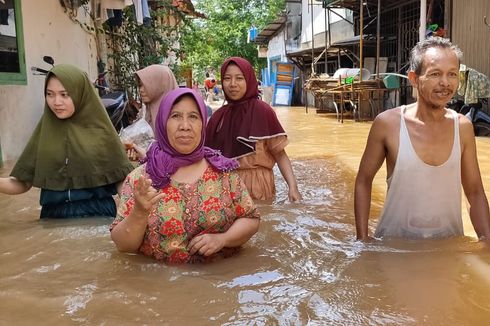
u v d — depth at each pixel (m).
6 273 2.57
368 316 2.04
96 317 2.06
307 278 2.46
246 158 4.45
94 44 10.22
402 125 3.02
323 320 2.01
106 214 3.81
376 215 3.89
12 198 4.41
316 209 3.99
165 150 2.78
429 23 11.54
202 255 2.71
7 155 6.45
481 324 1.97
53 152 3.68
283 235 3.23
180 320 2.03
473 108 9.02
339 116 15.48
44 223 3.57
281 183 5.15
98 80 9.04
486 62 9.95
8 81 6.36
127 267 2.64
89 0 9.17
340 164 6.27
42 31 7.60
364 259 2.71
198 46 35.03
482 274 2.45
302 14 23.41
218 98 29.53
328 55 19.06
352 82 12.95
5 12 6.33
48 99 3.66
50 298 2.25
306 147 8.06
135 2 11.22
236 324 1.98
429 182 3.01
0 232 3.33
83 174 3.70
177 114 2.72
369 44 15.11
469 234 3.29
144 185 2.50
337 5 15.86
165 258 2.74
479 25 10.11
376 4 15.05
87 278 2.49
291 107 22.34
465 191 3.18
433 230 3.10
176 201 2.75
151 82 5.49
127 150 4.23
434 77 2.83
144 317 2.05
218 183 2.83
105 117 3.83
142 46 12.16
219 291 2.31
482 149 7.37
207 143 4.66
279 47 28.39
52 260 2.76
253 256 2.82
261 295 2.26
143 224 2.62
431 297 2.21
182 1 15.80
